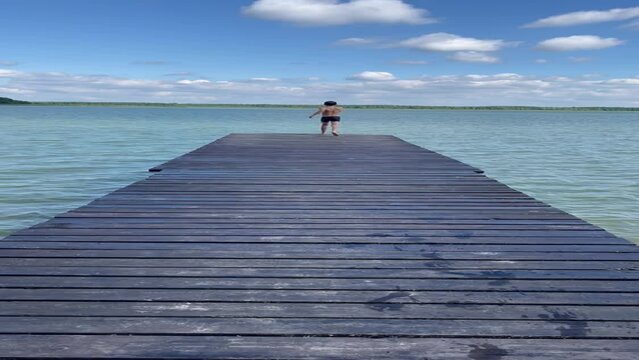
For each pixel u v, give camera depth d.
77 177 13.25
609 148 25.52
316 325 2.69
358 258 3.84
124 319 2.72
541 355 2.38
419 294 3.13
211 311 2.84
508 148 25.16
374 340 2.54
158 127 45.59
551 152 22.84
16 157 17.88
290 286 3.24
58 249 3.93
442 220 5.07
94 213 5.22
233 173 8.20
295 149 12.41
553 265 3.67
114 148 22.39
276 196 6.29
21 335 2.52
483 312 2.87
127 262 3.66
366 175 8.10
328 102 17.44
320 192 6.58
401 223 4.94
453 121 84.75
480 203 5.94
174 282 3.28
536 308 2.92
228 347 2.44
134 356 2.34
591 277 3.42
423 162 9.88
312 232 4.57
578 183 13.16
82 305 2.89
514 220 5.08
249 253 3.92
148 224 4.79
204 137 31.23
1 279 3.27
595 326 2.69
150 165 16.00
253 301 2.99
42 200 10.02
